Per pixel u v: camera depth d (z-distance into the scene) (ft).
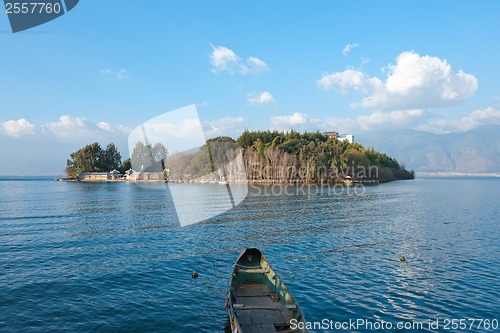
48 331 53.93
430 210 208.64
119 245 110.63
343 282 77.10
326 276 81.10
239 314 49.93
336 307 63.87
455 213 195.00
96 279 77.71
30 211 193.47
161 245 111.14
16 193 339.77
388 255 100.32
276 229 142.72
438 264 91.25
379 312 61.93
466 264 91.40
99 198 279.69
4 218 165.89
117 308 62.59
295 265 89.76
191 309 62.64
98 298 67.10
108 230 136.05
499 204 245.04
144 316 59.62
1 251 101.50
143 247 108.17
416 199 282.97
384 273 83.51
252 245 112.47
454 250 106.52
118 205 226.58
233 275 62.03
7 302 64.34
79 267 86.53
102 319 58.29
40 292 69.56
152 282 76.38
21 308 61.93
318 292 71.05
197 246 110.32
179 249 106.01
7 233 128.36
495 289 73.31
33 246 107.96
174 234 129.39
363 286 74.64
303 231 138.10
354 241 119.55
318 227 147.74
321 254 101.30
